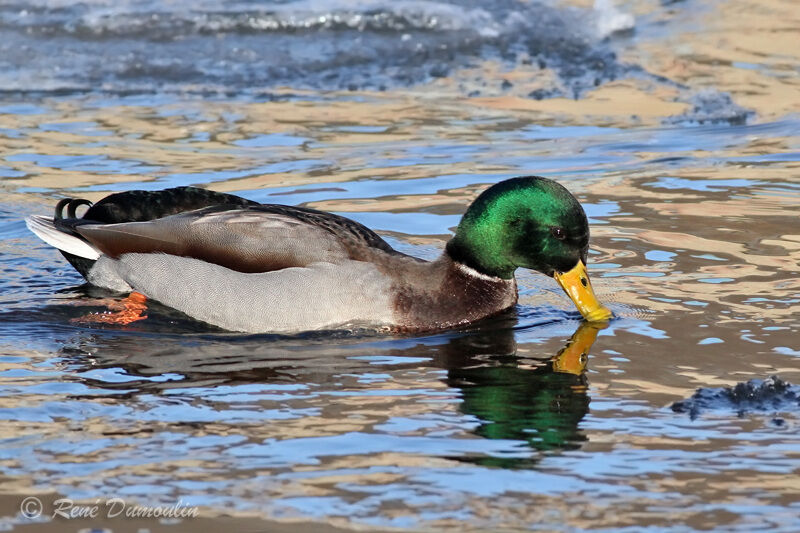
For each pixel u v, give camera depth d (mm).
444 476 8109
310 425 8938
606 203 14562
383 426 8914
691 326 10969
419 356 10523
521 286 12703
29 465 8281
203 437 8719
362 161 16250
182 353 10547
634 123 17891
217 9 22328
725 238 13320
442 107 18734
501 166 16016
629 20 22625
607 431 8812
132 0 22719
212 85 19703
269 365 10258
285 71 20328
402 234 13594
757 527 7461
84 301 11852
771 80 19672
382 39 21641
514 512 7648
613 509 7684
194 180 15406
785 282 11977
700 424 8906
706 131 17453
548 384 9750
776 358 10156
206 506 7742
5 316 11391
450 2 22953
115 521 7574
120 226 12023
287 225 11500
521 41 21797
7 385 9680
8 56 20547
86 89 19406
